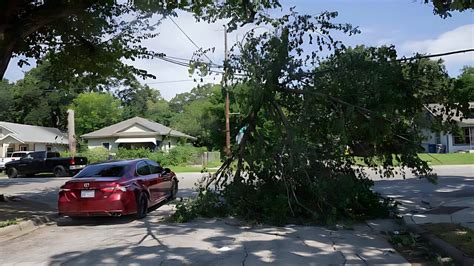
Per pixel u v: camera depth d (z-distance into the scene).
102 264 6.50
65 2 11.41
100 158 34.41
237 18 11.88
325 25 10.09
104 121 62.12
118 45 13.79
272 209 9.51
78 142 49.31
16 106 62.59
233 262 6.45
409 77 9.36
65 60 14.28
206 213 10.58
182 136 51.69
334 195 9.39
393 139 9.70
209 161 39.66
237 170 10.55
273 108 10.30
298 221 9.77
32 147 49.22
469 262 5.95
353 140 10.06
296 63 9.96
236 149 10.85
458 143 41.75
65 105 63.97
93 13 12.45
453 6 6.55
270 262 6.42
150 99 88.25
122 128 48.91
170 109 89.12
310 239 7.96
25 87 61.56
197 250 7.23
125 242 7.99
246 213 10.05
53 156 30.12
